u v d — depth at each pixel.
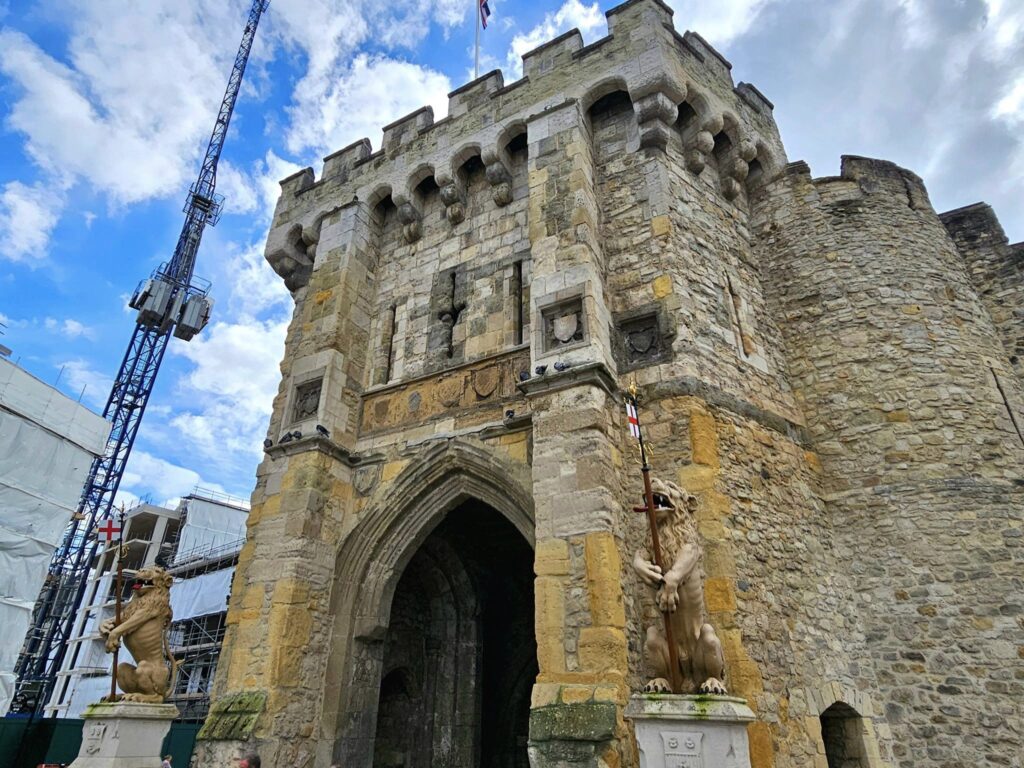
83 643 41.31
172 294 46.06
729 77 13.26
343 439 11.50
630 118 11.76
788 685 7.85
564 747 6.68
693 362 9.29
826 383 11.19
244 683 9.37
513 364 10.50
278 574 9.98
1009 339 12.00
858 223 12.27
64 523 20.34
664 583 5.85
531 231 10.52
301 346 12.44
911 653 9.21
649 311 9.78
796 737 7.55
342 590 10.46
